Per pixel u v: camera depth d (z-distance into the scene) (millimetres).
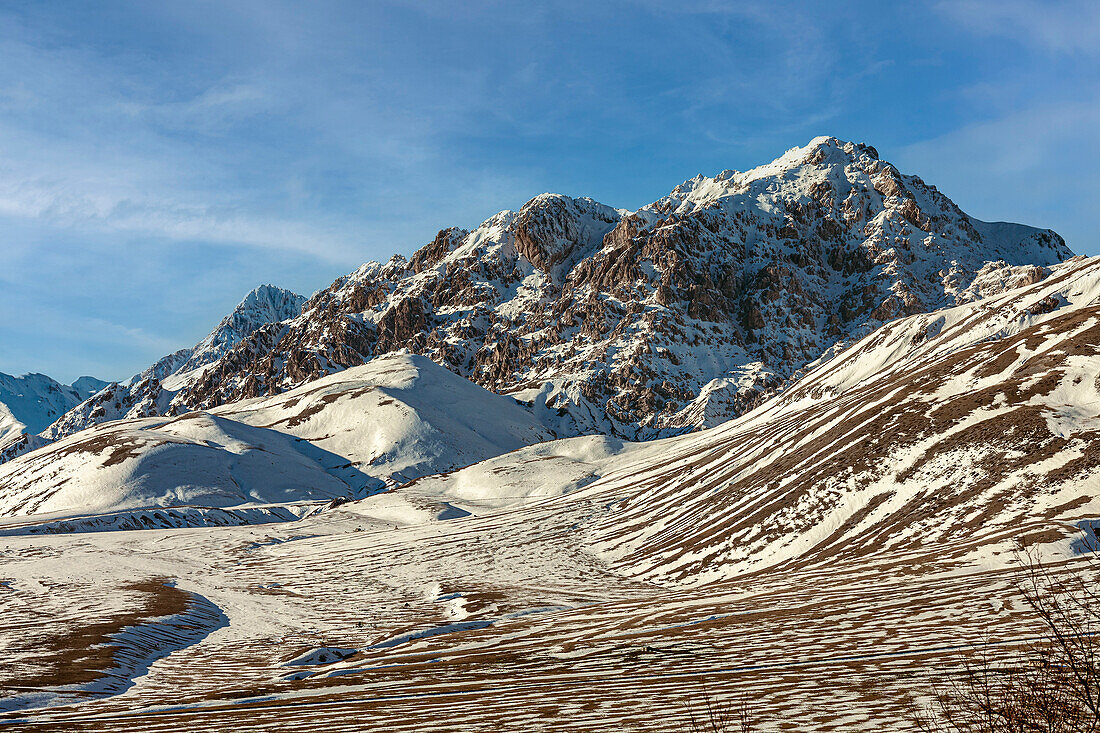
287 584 94125
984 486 64625
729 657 30438
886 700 20484
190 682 40812
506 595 71125
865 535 67000
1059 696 13766
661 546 90000
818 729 18422
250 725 25234
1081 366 78438
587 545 103000
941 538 58594
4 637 52844
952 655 25125
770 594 50469
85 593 80688
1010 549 46125
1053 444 65375
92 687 38406
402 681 32438
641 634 40062
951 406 82875
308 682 34938
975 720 15969
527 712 23750
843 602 41125
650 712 22250
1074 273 185500
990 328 175875
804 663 27453
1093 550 38406
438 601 74688
